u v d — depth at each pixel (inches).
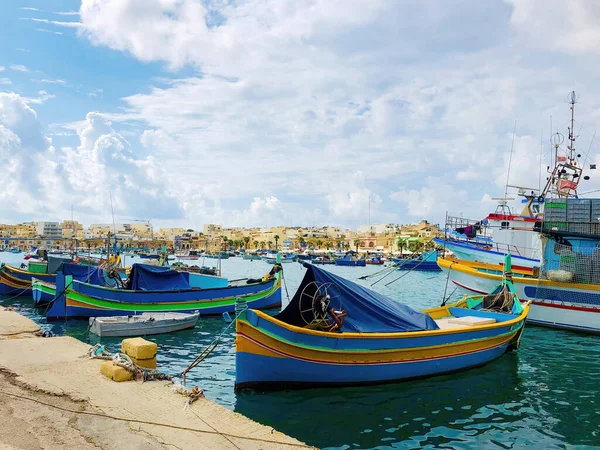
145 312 981.8
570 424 463.5
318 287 549.0
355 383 532.7
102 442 296.7
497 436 432.5
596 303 895.7
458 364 611.8
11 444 291.0
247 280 1210.0
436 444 412.5
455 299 1587.1
